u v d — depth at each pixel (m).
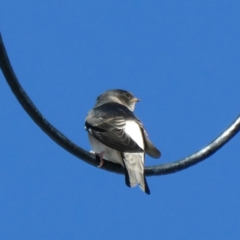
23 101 11.75
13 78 11.42
